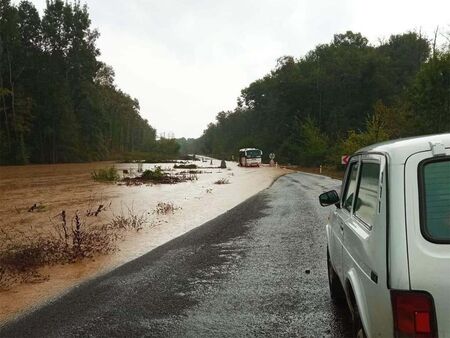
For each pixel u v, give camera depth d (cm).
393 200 288
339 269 483
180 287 707
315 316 546
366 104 8000
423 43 8519
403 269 269
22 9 9219
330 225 576
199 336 505
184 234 1231
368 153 389
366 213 362
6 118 8144
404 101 4584
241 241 1079
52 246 1022
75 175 4669
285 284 692
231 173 5000
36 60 9138
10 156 8038
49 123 9081
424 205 280
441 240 271
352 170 477
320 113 8831
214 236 1170
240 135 16225
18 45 8656
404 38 8906
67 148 9275
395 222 281
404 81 8119
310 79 8994
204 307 603
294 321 534
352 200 435
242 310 584
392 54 8819
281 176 4266
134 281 755
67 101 9250
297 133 8675
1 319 596
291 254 905
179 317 568
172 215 1612
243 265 831
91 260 941
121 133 14362
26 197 2377
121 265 889
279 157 8888
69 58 9656
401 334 265
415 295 264
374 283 300
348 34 10644
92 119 10131
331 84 8631
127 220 1478
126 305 626
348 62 8362
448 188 282
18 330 550
